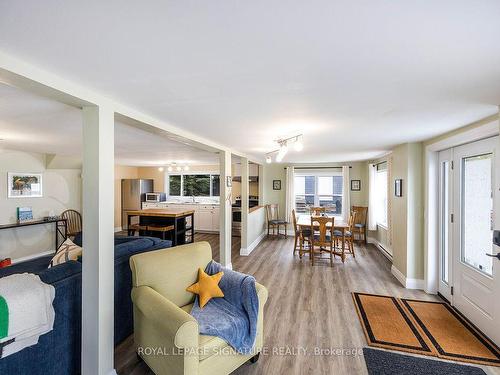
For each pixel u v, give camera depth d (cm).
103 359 182
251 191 779
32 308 151
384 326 268
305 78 150
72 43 113
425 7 89
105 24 99
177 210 591
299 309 305
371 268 456
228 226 443
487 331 248
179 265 233
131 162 742
